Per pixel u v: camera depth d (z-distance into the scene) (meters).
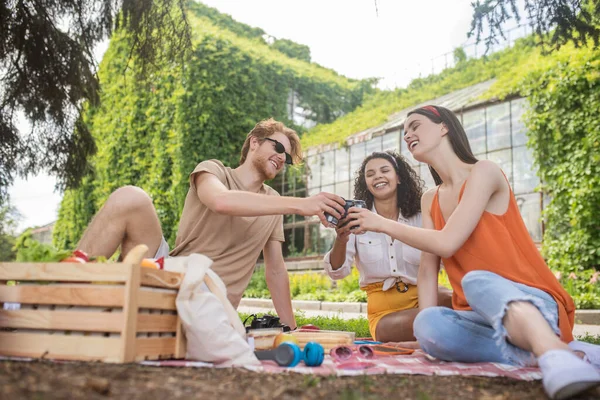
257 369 1.95
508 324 1.94
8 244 13.64
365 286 3.48
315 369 2.03
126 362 1.84
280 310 3.47
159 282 2.03
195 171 3.06
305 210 2.69
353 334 2.86
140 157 15.87
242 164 3.37
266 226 3.29
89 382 1.40
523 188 10.72
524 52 14.67
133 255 1.92
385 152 3.53
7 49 4.22
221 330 2.08
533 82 9.86
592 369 1.62
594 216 8.85
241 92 15.48
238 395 1.50
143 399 1.37
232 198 2.73
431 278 2.79
